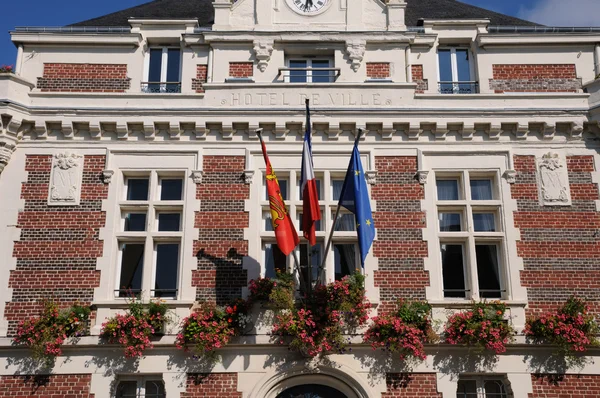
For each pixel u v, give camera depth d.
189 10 18.23
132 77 16.20
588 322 13.62
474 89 16.38
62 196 14.77
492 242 14.92
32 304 14.05
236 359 13.67
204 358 13.67
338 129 15.22
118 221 14.77
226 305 13.98
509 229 14.72
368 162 15.17
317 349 13.33
